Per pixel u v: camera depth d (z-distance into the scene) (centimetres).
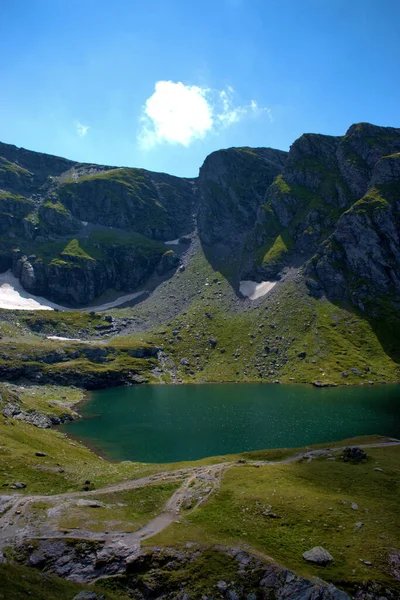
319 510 5738
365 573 4438
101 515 5419
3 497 5794
